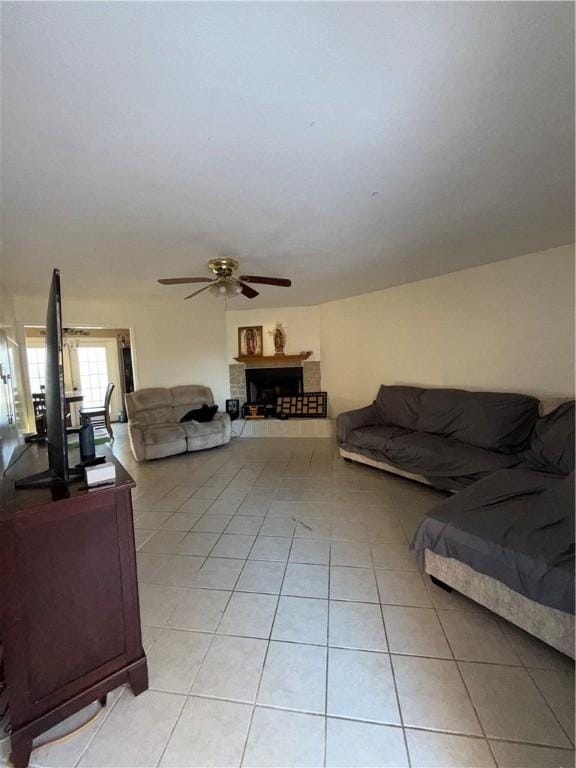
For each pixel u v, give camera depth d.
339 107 1.21
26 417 4.42
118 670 1.31
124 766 1.12
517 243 2.83
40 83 1.06
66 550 1.19
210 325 5.83
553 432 2.61
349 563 2.18
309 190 1.81
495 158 1.56
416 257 3.10
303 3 0.84
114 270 3.19
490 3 0.86
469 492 2.05
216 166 1.56
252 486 3.54
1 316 3.00
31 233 2.26
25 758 1.12
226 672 1.44
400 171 1.65
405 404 3.98
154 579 2.06
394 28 0.92
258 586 1.98
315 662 1.48
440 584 1.92
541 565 1.43
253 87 1.10
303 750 1.15
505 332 3.37
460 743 1.15
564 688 1.33
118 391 8.30
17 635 1.10
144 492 3.45
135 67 1.02
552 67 1.06
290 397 5.74
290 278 3.73
